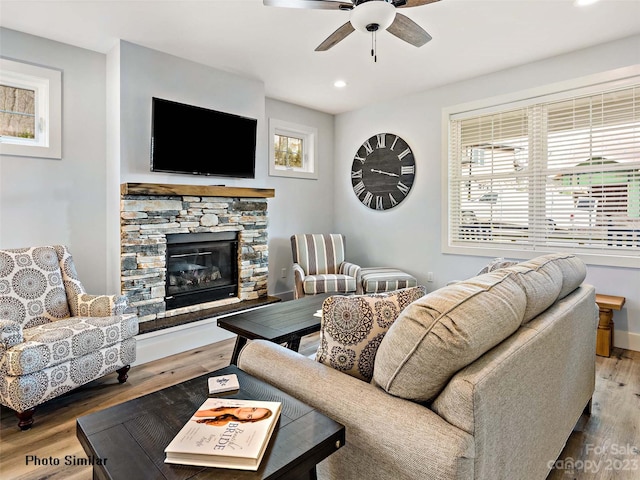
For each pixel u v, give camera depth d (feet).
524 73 11.90
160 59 10.90
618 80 10.29
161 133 10.66
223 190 12.00
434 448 3.05
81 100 10.60
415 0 6.39
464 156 13.53
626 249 10.50
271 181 15.51
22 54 9.67
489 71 12.42
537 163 11.88
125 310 9.02
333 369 4.32
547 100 11.50
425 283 14.67
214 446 3.06
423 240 14.67
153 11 8.72
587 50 10.72
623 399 7.77
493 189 12.89
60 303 8.76
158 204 10.74
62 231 10.37
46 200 10.11
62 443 6.44
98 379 8.89
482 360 3.59
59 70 10.22
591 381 6.93
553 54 11.12
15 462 5.95
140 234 10.41
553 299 5.33
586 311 6.25
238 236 12.94
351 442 3.61
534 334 4.32
